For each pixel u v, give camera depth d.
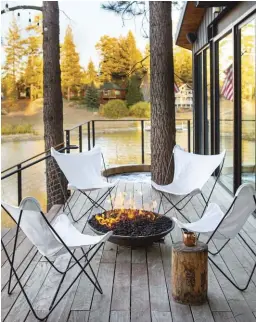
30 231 2.57
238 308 2.64
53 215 4.92
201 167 4.77
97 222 3.83
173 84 6.50
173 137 6.50
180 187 4.72
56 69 7.39
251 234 4.05
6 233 4.13
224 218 2.71
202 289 2.69
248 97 5.09
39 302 2.75
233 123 5.59
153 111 6.51
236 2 5.27
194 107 8.98
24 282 3.04
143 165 8.40
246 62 5.14
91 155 5.11
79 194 6.04
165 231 3.61
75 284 3.00
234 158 5.58
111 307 2.66
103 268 3.28
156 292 2.86
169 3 6.36
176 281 2.71
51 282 3.04
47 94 7.38
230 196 5.80
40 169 11.36
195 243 2.76
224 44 6.31
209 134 7.74
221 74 6.57
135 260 3.44
